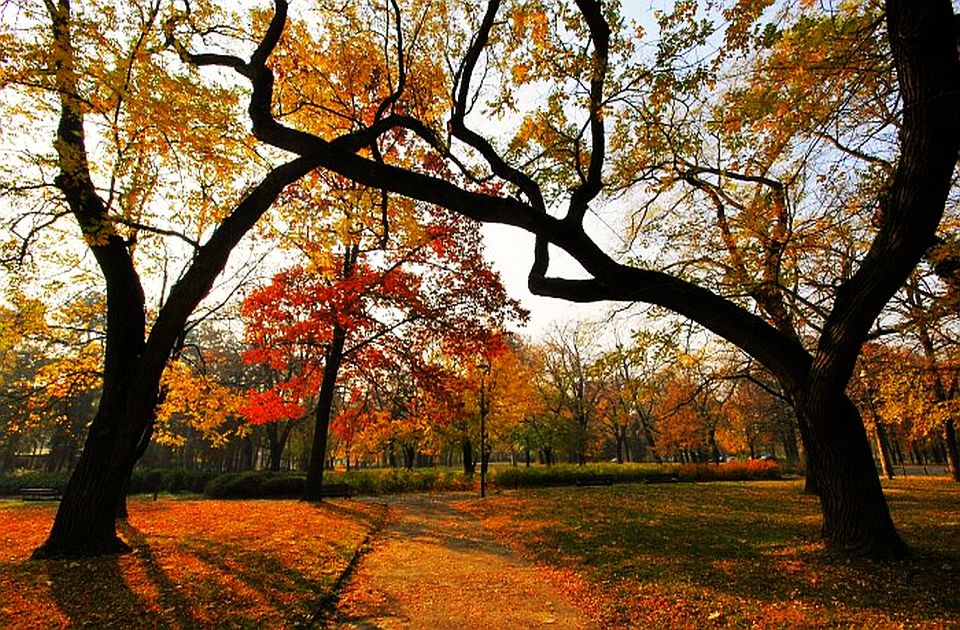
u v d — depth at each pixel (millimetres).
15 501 24969
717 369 15078
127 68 6855
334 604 6613
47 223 8930
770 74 7477
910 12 5410
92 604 5781
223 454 46312
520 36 8359
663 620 5848
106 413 8328
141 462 50406
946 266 9008
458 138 9383
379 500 21859
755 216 9070
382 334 18797
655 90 7570
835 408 7359
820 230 8734
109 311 8766
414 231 11070
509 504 19109
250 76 8320
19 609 5516
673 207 12414
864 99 7668
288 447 47562
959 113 5355
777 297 9359
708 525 12203
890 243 6180
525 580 8109
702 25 6930
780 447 77188
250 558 8312
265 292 17656
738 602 6152
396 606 6645
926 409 13812
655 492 21969
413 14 10141
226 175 9547
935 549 7820
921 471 43906
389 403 25875
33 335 12578
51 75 6949
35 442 45562
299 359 29281
